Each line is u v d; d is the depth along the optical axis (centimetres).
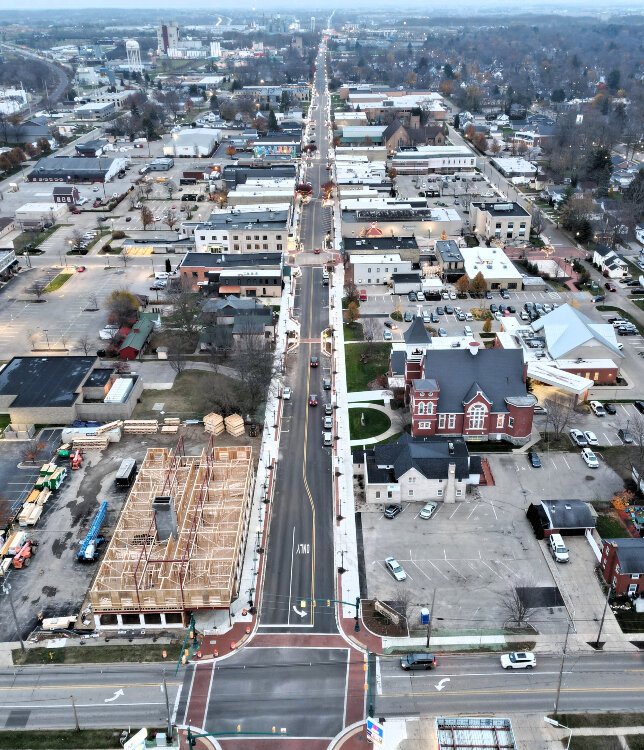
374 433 14262
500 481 12775
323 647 9612
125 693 9000
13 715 8738
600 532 11456
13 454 13862
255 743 8338
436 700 8825
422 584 10556
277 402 15412
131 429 14475
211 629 9906
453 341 16350
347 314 19288
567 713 8619
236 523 11012
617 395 15588
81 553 11062
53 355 17412
